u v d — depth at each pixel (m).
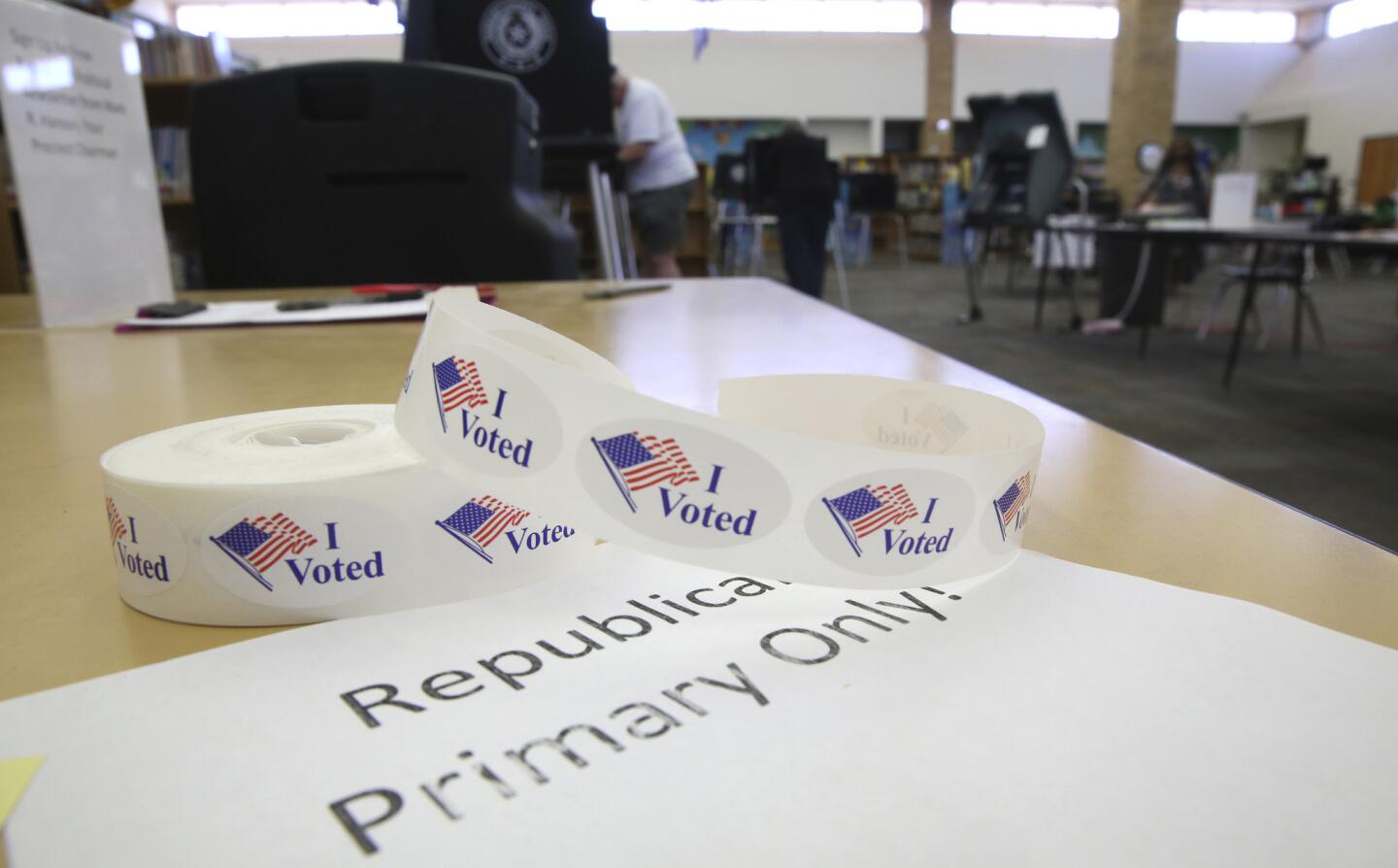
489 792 0.17
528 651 0.22
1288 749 0.18
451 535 0.25
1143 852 0.16
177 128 3.43
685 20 13.25
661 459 0.26
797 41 13.52
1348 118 13.27
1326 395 3.39
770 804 0.17
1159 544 0.30
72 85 0.89
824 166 4.95
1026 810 0.16
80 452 0.41
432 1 2.11
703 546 0.26
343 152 1.49
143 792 0.17
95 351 0.74
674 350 0.71
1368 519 2.03
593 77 2.19
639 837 0.16
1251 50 14.75
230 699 0.20
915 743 0.18
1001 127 5.32
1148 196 5.74
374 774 0.17
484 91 1.47
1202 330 4.84
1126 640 0.23
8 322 0.93
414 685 0.21
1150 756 0.18
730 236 8.30
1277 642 0.22
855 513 0.26
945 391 0.39
